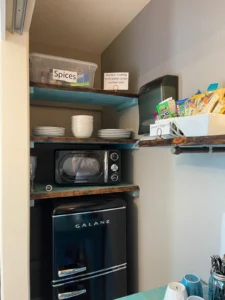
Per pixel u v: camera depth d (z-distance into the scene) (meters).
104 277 1.45
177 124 0.86
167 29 1.29
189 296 0.83
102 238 1.46
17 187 1.20
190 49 1.12
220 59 0.96
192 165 1.12
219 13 0.96
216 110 0.80
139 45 1.57
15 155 1.20
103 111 2.14
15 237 1.20
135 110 1.63
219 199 0.97
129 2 1.45
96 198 1.54
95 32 1.81
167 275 1.29
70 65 1.50
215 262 0.81
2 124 1.17
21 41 1.21
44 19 1.62
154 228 1.41
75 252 1.38
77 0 1.42
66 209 1.37
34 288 1.68
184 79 1.17
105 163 1.56
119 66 1.85
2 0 0.82
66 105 2.00
